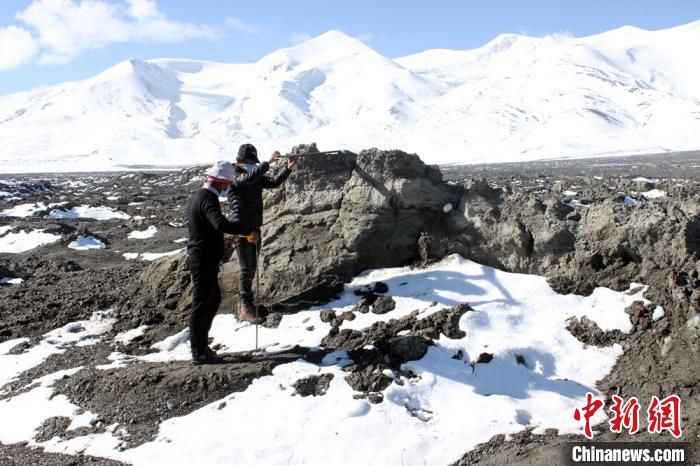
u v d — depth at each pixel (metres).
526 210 8.75
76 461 5.86
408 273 8.80
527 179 45.66
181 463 5.68
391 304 8.16
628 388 6.45
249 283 8.05
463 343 7.21
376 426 5.97
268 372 6.98
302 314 8.39
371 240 8.97
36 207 31.91
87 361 7.97
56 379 7.38
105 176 93.38
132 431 6.27
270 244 9.33
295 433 5.95
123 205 34.59
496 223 8.78
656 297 7.27
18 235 22.28
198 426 6.20
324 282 8.74
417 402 6.41
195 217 7.18
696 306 6.50
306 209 9.41
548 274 8.41
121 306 9.56
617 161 92.62
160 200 35.56
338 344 7.56
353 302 8.51
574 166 80.88
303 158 9.54
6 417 6.71
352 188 9.18
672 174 53.09
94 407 6.70
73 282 11.07
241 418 6.26
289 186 9.57
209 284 7.23
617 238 8.09
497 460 5.46
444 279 8.45
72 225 26.84
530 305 7.81
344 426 5.98
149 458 5.78
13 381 7.59
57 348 8.45
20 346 8.54
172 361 7.55
